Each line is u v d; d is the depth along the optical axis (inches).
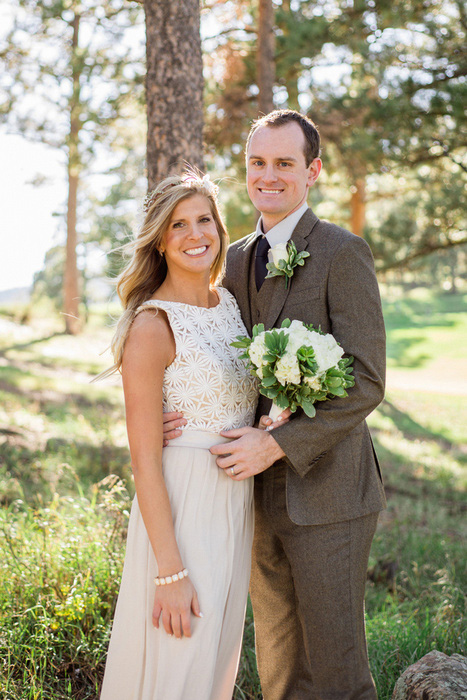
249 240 111.2
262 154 101.4
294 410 92.3
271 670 109.0
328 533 97.4
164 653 87.4
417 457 368.5
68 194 952.3
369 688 99.3
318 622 98.0
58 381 522.3
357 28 404.5
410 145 401.1
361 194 593.6
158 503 85.6
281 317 100.6
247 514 98.4
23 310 1149.1
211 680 89.4
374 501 100.3
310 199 665.6
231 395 93.6
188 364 90.4
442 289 2317.9
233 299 106.5
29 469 231.3
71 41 768.3
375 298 96.7
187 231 94.5
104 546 134.6
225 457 92.0
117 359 93.7
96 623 117.3
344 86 470.6
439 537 219.9
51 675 108.5
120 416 367.6
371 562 184.4
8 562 127.7
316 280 97.7
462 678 96.2
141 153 898.1
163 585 85.4
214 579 90.0
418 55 401.4
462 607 152.7
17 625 114.7
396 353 1030.4
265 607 108.6
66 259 972.6
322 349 87.7
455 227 457.1
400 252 495.8
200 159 164.7
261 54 378.6
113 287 102.5
